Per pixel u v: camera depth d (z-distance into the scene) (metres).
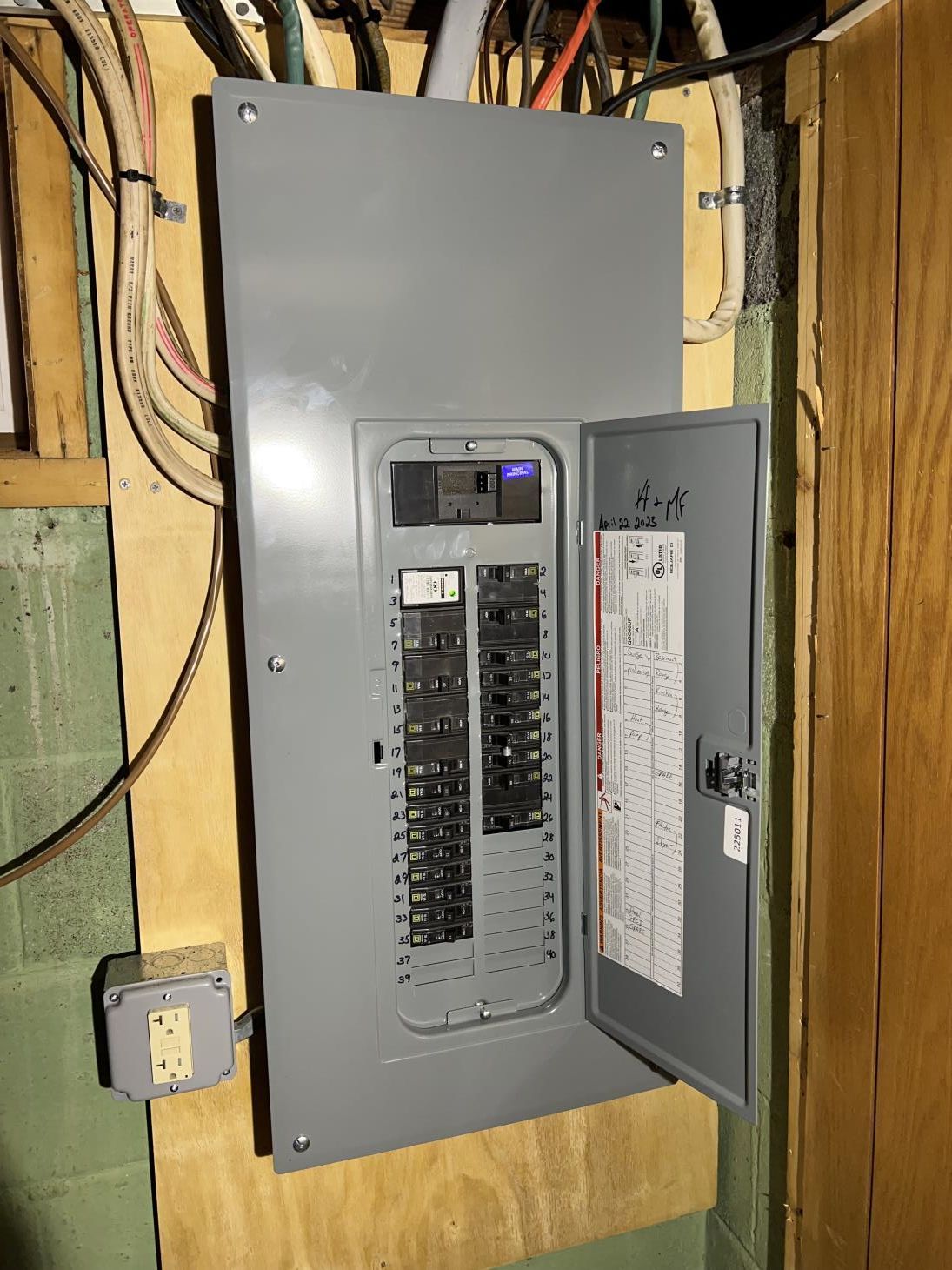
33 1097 0.99
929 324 0.74
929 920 0.77
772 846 1.00
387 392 0.82
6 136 0.85
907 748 0.78
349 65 0.90
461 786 0.90
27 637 0.93
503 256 0.84
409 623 0.86
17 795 0.95
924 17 0.72
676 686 0.83
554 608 0.92
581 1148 1.10
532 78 0.96
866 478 0.82
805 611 0.91
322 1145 0.88
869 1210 0.85
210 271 0.88
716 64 0.87
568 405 0.87
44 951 0.97
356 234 0.79
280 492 0.80
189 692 0.93
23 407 0.91
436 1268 1.07
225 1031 0.90
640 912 0.89
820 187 0.86
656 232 0.88
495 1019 0.93
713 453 0.77
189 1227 0.98
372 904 0.87
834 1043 0.90
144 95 0.79
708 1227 1.19
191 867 0.95
